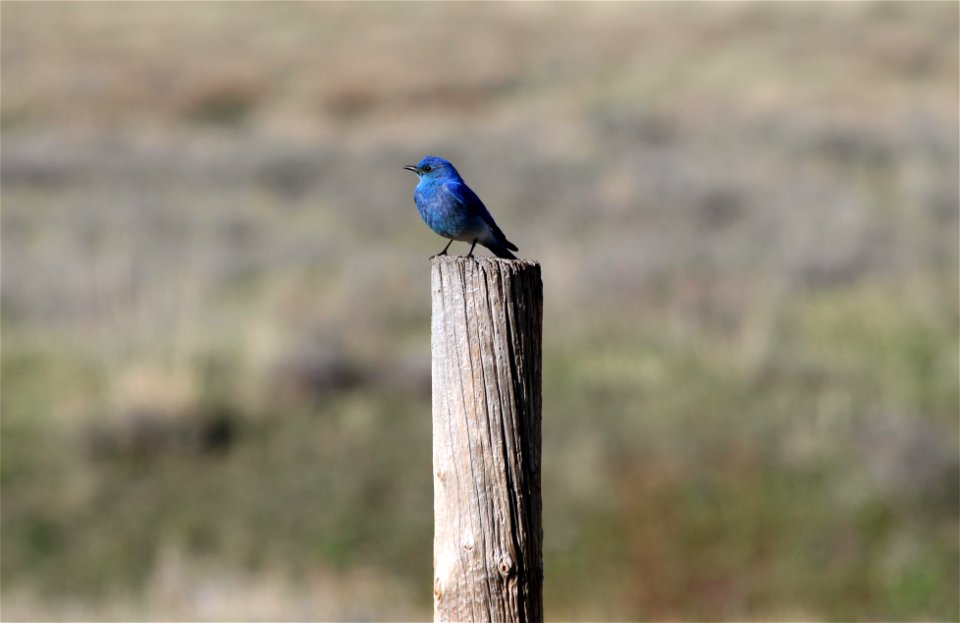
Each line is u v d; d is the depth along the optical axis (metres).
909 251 25.11
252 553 15.54
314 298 23.23
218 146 44.12
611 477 16.28
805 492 15.62
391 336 21.67
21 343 20.89
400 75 55.50
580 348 20.44
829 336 20.50
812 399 17.80
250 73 56.41
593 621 13.89
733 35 61.41
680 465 16.42
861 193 32.06
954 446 16.08
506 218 31.39
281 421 18.25
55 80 55.09
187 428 17.64
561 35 66.62
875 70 51.72
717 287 22.89
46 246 27.81
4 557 15.40
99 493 16.69
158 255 26.69
